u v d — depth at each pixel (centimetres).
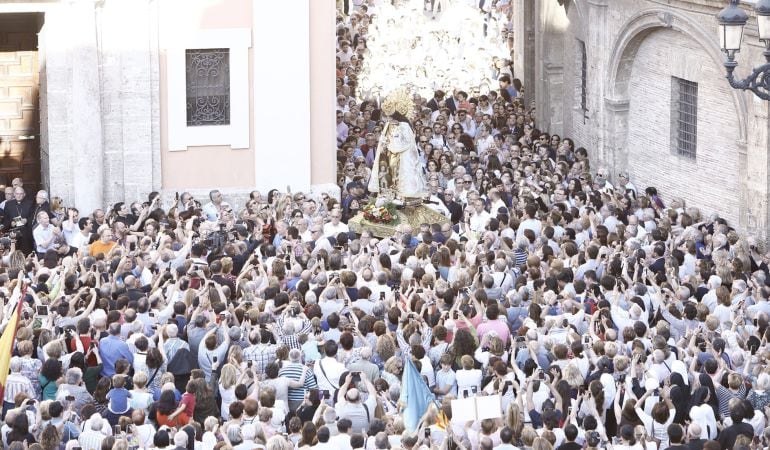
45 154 4409
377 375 2625
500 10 5966
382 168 4106
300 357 2639
